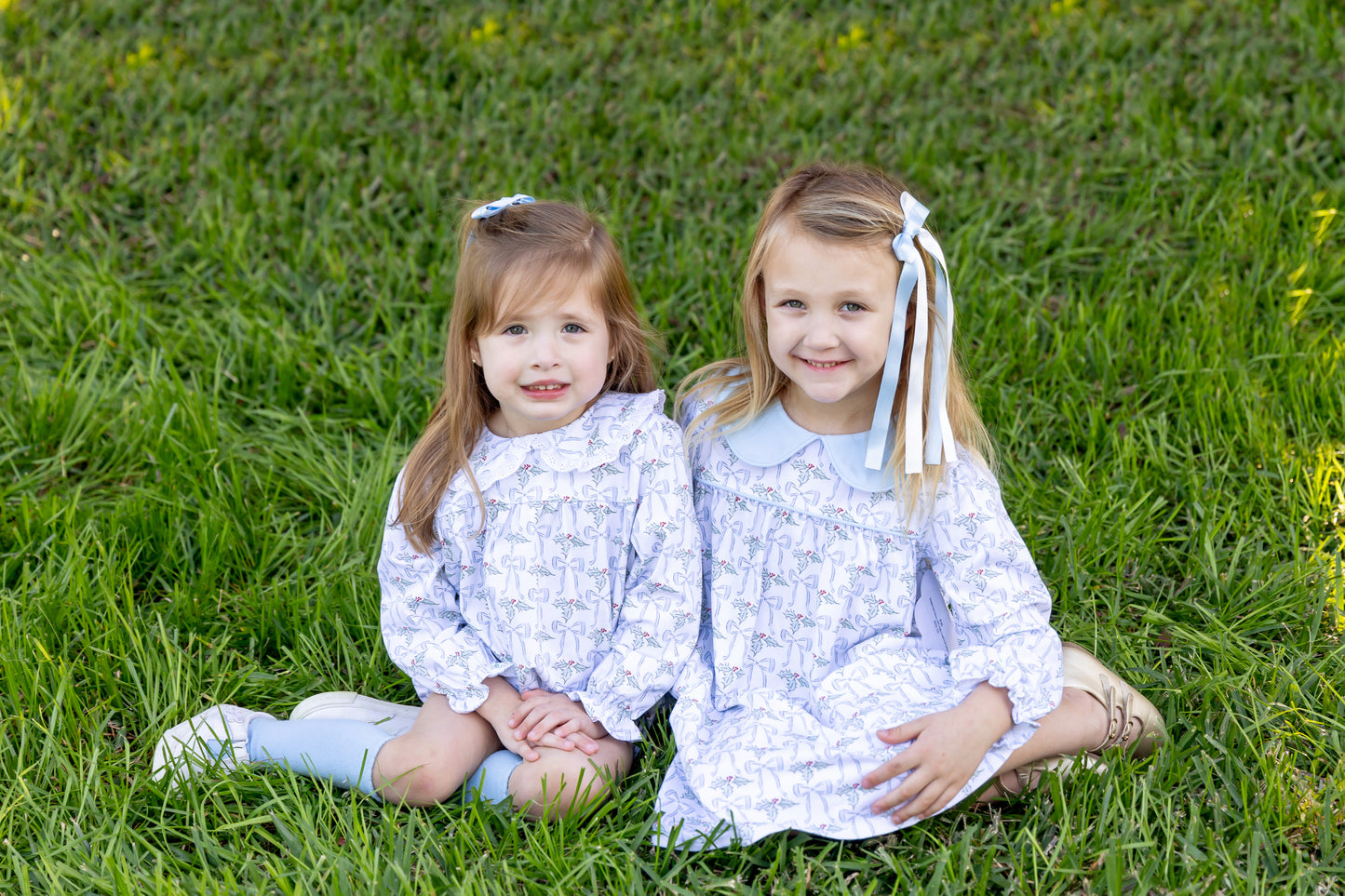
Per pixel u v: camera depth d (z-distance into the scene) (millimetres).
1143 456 3102
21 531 2881
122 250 4016
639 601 2258
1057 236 3867
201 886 1931
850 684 2166
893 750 2078
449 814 2129
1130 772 2143
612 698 2230
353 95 4816
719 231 4012
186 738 2299
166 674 2490
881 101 4754
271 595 2744
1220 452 3061
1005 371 3348
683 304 3688
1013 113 4582
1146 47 4789
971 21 5168
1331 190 3887
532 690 2266
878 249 2035
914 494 2166
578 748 2180
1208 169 4121
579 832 2096
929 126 4504
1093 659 2340
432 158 4457
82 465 3242
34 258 3902
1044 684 2102
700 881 1995
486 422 2326
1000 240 3869
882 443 2141
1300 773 2203
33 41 5133
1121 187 4113
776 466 2248
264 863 2010
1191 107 4422
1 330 3691
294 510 3105
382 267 3900
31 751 2285
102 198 4223
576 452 2227
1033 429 3254
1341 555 2730
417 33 5234
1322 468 2883
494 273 2107
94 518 2930
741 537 2279
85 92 4773
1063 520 2854
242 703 2512
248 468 3168
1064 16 5082
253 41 5211
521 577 2252
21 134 4473
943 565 2205
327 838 2061
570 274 2111
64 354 3607
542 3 5363
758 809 2057
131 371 3449
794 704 2221
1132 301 3602
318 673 2568
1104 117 4453
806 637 2254
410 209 4238
